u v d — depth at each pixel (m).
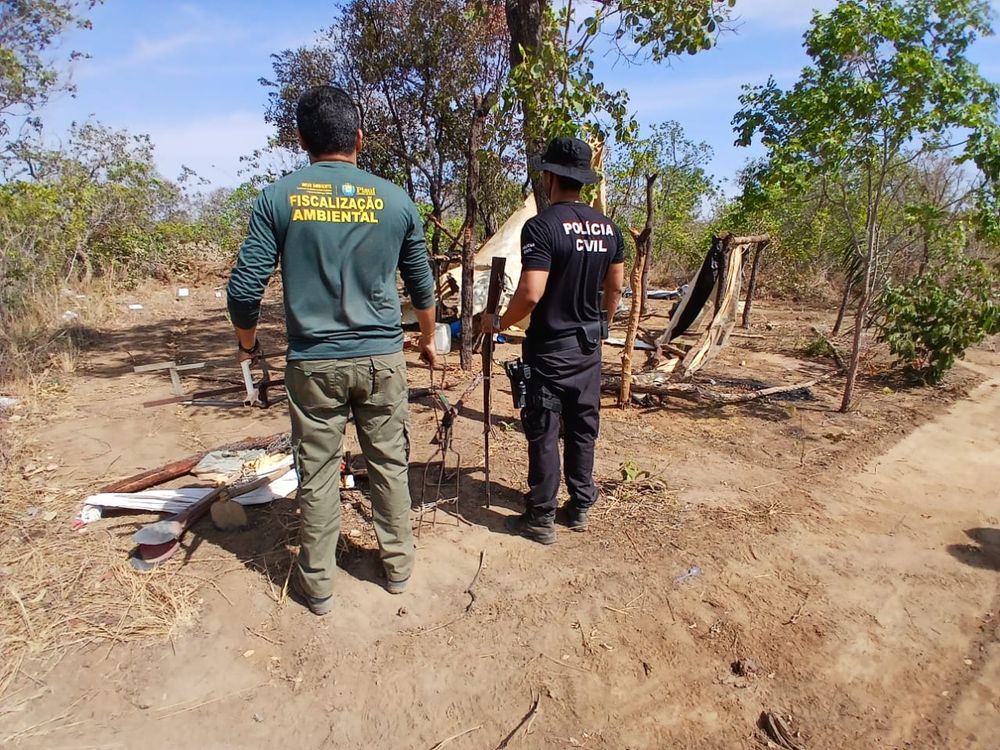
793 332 9.23
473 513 3.63
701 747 2.21
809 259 12.41
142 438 4.65
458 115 9.77
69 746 2.13
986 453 4.75
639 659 2.59
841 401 5.99
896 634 2.77
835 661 2.61
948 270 6.86
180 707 2.30
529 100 5.34
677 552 3.31
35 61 9.48
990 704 2.40
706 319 7.12
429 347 3.01
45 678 2.40
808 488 4.10
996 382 6.73
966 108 4.75
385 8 9.23
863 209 7.98
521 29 5.81
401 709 2.33
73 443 4.53
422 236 2.71
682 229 14.69
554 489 3.26
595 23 5.03
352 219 2.45
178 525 3.16
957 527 3.66
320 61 10.21
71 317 8.52
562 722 2.29
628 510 3.71
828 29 4.65
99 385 5.97
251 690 2.38
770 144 5.22
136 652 2.53
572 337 3.10
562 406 3.24
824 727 2.29
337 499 2.73
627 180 12.46
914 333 6.51
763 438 4.97
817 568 3.22
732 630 2.76
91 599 2.80
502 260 3.32
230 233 16.05
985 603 2.99
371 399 2.63
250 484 3.54
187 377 6.26
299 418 2.58
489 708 2.35
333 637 2.64
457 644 2.64
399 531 2.85
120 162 12.58
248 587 2.91
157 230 13.92
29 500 3.65
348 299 2.47
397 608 2.83
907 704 2.40
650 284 14.08
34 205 9.48
